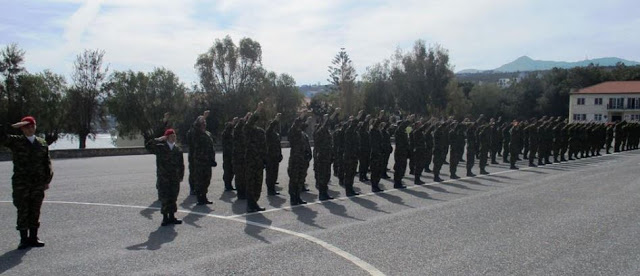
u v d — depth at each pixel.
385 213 9.60
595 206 10.49
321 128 11.74
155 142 8.24
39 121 44.28
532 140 20.06
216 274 5.72
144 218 8.78
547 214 9.58
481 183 14.56
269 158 11.91
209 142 10.49
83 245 6.92
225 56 53.81
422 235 7.75
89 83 46.47
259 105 9.72
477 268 6.09
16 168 6.71
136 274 5.70
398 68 68.81
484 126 17.36
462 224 8.60
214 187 13.18
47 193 11.50
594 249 7.04
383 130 15.70
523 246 7.16
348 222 8.70
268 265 6.09
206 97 53.47
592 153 25.69
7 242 7.07
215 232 7.80
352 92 63.06
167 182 8.21
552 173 17.27
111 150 26.08
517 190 13.02
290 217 9.11
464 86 89.56
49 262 6.13
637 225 8.61
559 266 6.22
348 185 12.13
